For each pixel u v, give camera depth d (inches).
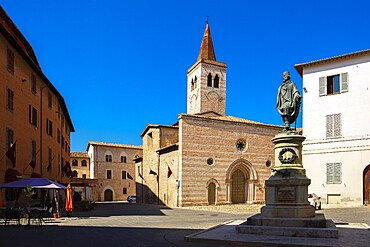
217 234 586.6
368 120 1349.7
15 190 1091.9
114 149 3265.3
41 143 1398.9
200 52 2428.6
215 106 2315.5
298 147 630.5
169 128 2068.2
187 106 2527.1
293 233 549.3
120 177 3255.4
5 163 1034.1
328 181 1405.0
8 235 650.8
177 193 1689.2
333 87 1449.3
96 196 3115.2
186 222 904.3
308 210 593.9
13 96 1104.8
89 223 883.4
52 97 1589.6
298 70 1557.6
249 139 1849.2
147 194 2236.7
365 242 495.5
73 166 3260.3
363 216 943.7
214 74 2337.6
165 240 579.8
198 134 1726.1
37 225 820.6
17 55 1143.6
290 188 599.8
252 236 556.7
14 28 1254.3
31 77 1284.4
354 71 1400.1
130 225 829.2
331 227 558.9
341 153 1389.0
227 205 1724.9
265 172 1868.8
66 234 663.1
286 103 660.7
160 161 1993.1
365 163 1339.8
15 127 1117.7
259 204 1817.2
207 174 1718.8
